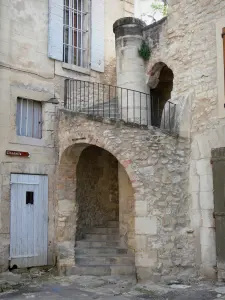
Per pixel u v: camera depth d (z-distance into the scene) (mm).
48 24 9641
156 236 7352
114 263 8367
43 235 8984
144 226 7367
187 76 8188
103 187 10523
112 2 11398
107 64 10922
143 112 9188
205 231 7477
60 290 7043
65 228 8922
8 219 8445
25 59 9117
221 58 7430
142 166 7508
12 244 8484
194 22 8141
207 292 6508
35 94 9203
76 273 8281
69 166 9055
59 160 8984
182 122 7883
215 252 7312
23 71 9047
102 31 10867
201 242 7535
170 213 7523
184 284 7145
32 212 8859
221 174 7230
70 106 9688
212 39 7711
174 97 8359
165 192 7535
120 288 7055
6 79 8711
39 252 8875
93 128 8055
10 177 8570
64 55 10188
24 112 9148
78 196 9898
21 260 8586
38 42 9414
